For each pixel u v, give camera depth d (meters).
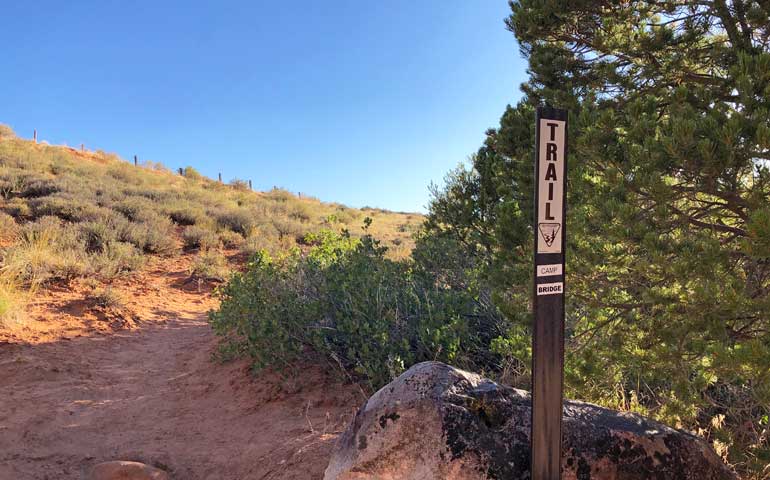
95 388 7.18
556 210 2.90
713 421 4.36
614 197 4.04
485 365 6.44
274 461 4.59
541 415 2.86
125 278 13.30
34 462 5.01
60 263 12.09
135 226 16.70
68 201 17.55
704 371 3.89
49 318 9.71
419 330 6.38
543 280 2.86
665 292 4.11
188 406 6.67
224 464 4.92
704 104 4.35
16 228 14.59
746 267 4.03
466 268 8.67
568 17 6.08
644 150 3.80
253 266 9.65
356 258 8.48
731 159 3.41
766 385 3.41
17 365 7.53
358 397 6.04
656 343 4.00
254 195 36.38
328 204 42.97
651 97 4.36
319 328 6.75
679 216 4.01
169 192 25.42
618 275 4.43
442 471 2.91
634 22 5.82
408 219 38.59
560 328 2.92
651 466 3.12
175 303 12.30
